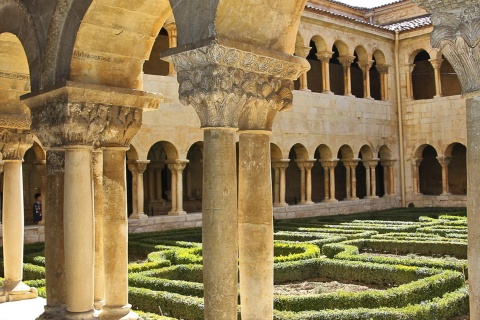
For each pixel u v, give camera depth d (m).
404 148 33.75
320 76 35.81
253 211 6.27
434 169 36.00
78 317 7.37
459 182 34.69
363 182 38.31
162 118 23.83
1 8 8.90
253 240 6.25
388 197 33.34
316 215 29.52
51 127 7.67
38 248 18.22
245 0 5.60
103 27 7.41
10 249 10.33
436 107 32.28
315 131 29.69
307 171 29.52
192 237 21.47
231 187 5.78
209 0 5.51
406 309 8.95
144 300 10.24
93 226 7.71
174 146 24.17
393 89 33.84
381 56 33.25
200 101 5.74
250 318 6.20
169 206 30.44
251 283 6.22
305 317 8.64
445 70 35.38
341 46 31.25
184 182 31.67
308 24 29.05
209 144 5.78
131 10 7.32
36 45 7.93
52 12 7.61
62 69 7.64
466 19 4.21
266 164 6.35
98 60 7.69
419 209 30.91
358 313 8.77
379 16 36.97
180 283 10.99
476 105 4.29
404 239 18.23
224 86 5.64
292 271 13.66
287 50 6.31
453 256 16.56
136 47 7.86
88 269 7.53
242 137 6.34
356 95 37.72
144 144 23.22
